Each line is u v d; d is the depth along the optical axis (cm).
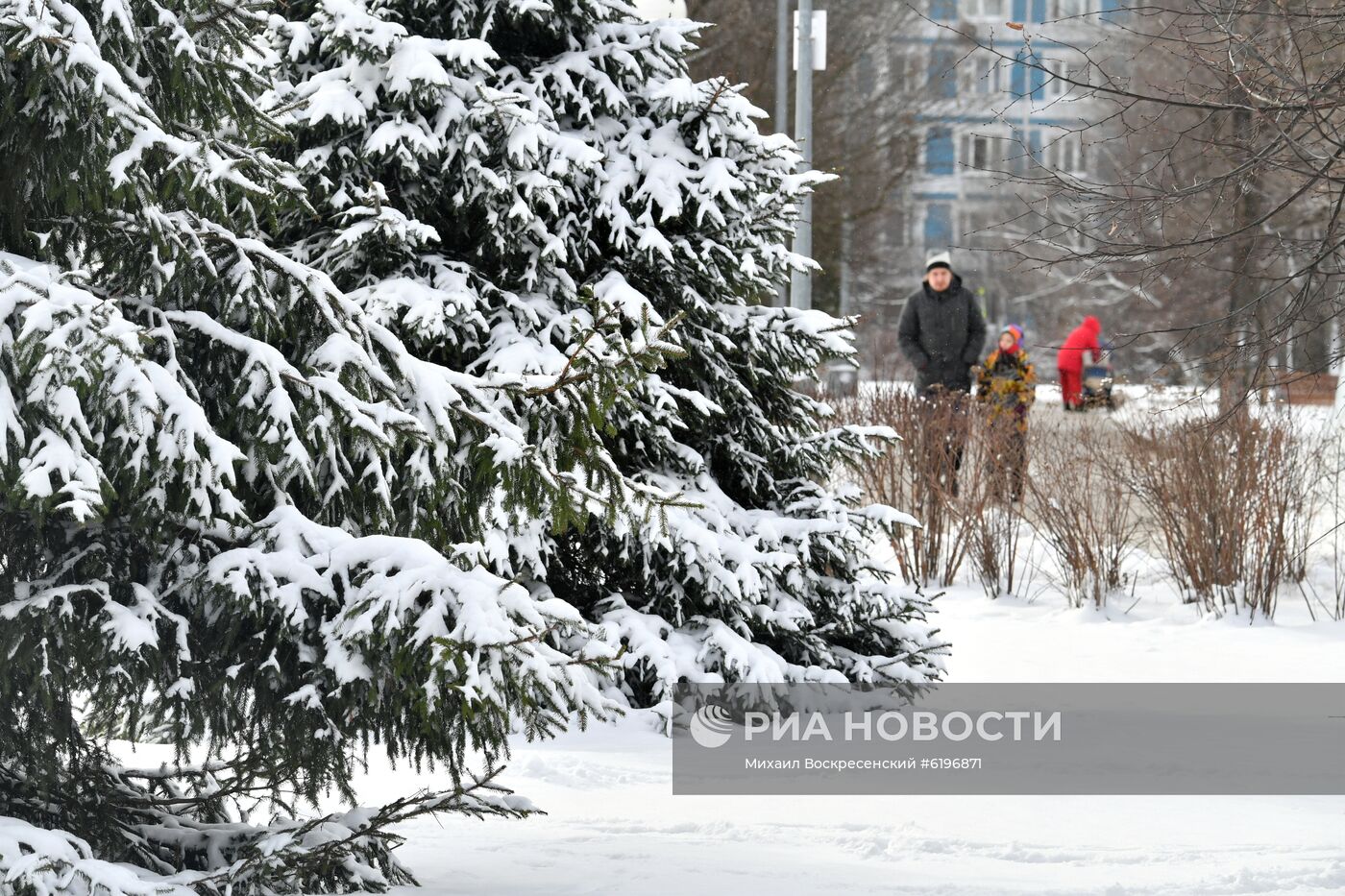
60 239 997
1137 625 2647
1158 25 1881
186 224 991
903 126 7988
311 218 1784
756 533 1912
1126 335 1858
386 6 1848
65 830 1025
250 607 927
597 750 1653
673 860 1197
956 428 3039
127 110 927
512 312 1812
